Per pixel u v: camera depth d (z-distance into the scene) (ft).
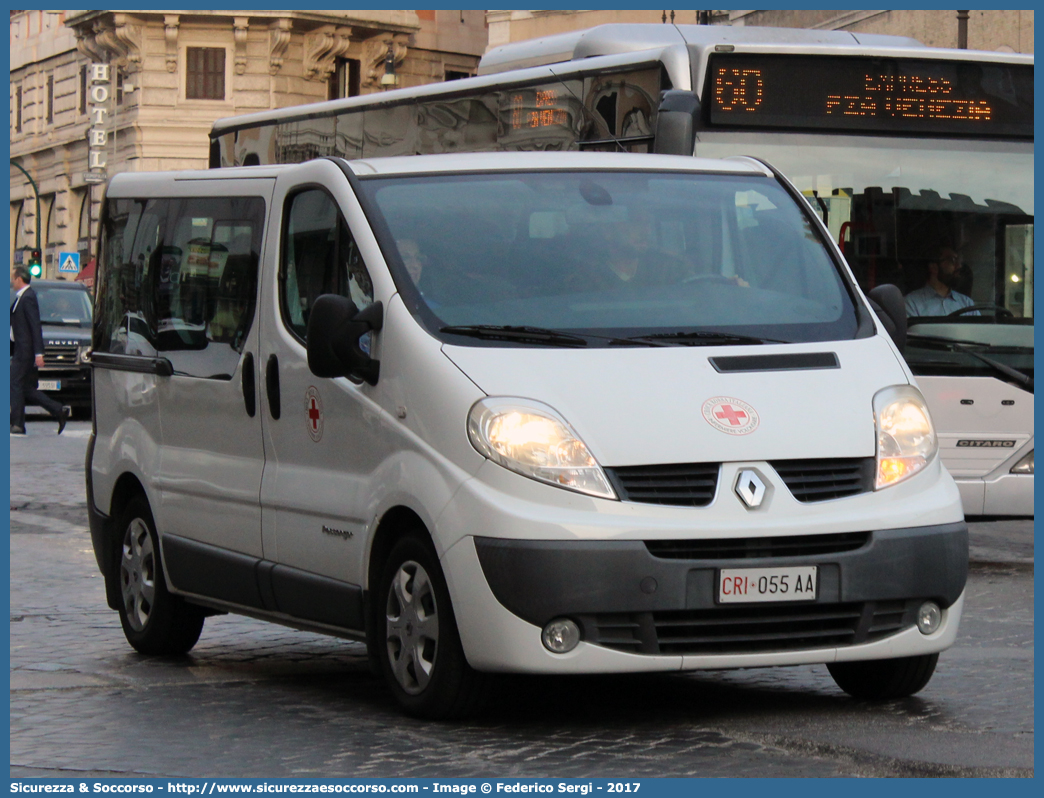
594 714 32.81
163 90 244.83
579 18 186.19
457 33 263.29
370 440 33.27
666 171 37.60
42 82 285.43
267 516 36.88
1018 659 39.06
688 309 34.04
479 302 33.32
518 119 64.75
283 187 38.11
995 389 58.44
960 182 59.16
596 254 34.81
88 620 47.44
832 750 29.17
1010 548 64.59
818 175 58.44
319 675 38.63
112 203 45.96
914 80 58.90
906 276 58.75
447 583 30.78
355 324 33.27
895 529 31.50
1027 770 27.66
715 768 28.09
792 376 32.65
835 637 31.53
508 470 30.42
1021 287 59.26
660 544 30.25
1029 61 59.72
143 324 43.27
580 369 31.83
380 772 28.14
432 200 35.42
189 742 30.81
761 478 30.94
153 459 41.75
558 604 29.73
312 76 250.16
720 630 30.63
